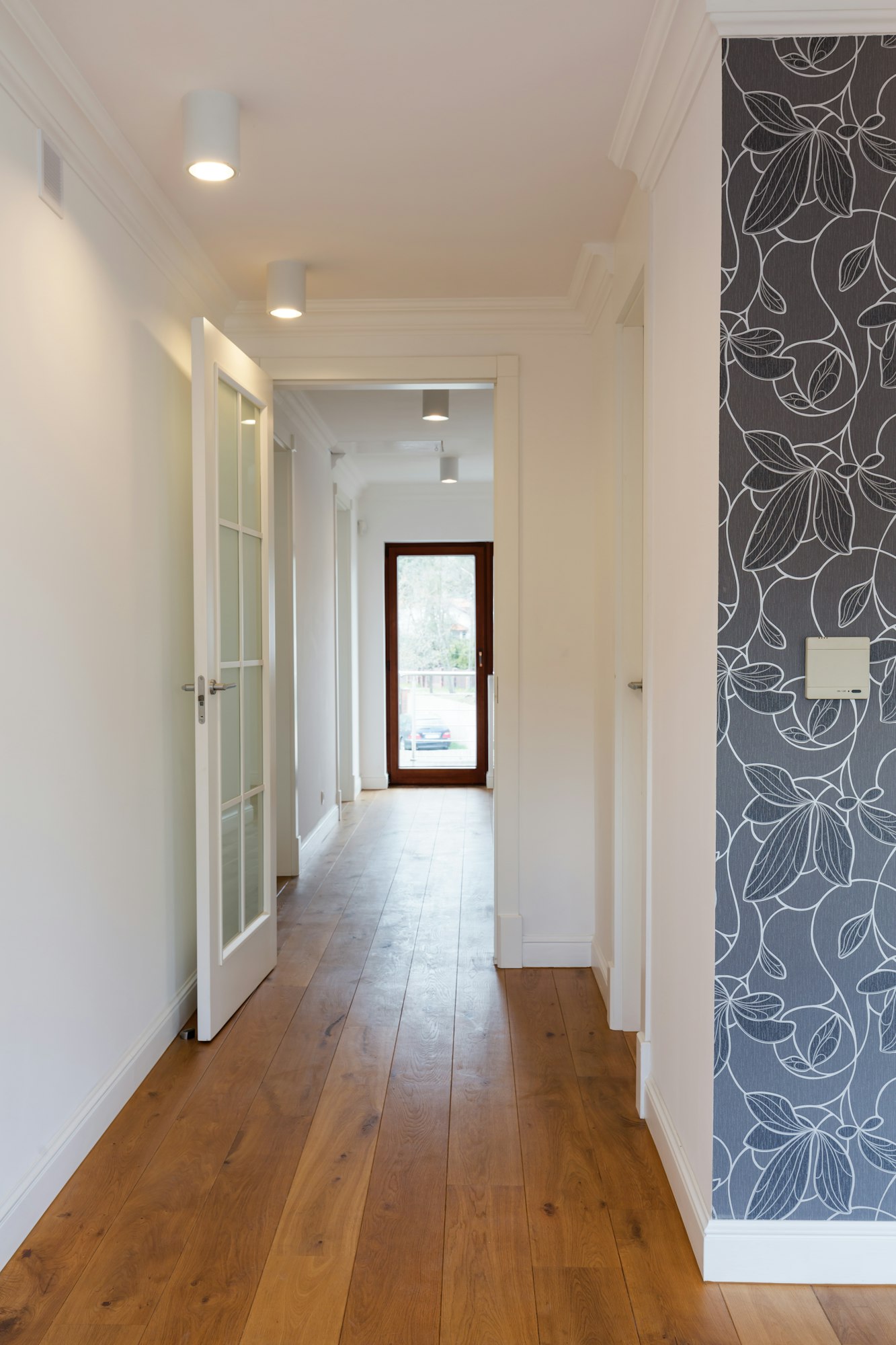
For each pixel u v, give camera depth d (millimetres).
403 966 3682
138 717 2670
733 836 1850
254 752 3471
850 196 1803
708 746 1902
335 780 6578
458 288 3494
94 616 2355
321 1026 3086
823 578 1833
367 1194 2150
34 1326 1729
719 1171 1877
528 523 3676
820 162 1801
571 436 3660
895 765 1846
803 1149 1874
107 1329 1725
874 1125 1869
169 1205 2100
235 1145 2354
